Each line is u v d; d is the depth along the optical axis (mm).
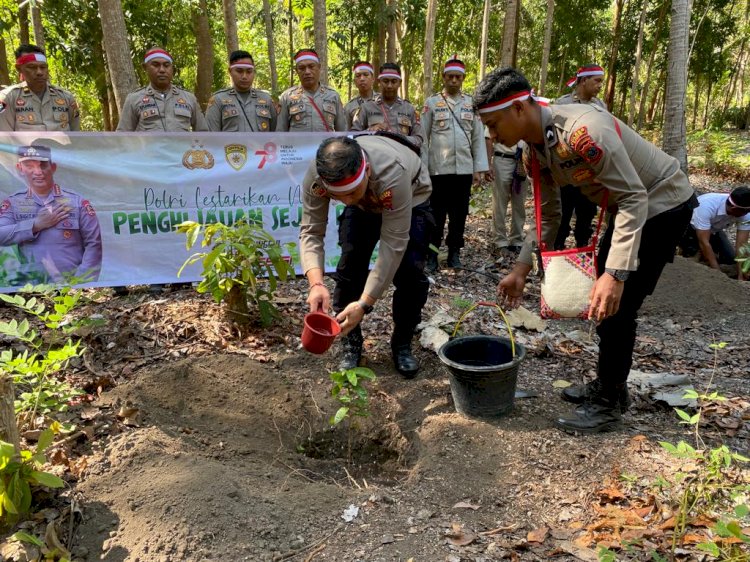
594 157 2393
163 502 2318
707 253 6027
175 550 2152
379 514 2430
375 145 2848
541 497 2564
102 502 2381
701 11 19438
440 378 3588
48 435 2268
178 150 4863
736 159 13391
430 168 5727
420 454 2941
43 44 8570
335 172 2473
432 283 5336
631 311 2826
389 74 5543
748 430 3107
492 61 19969
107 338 3836
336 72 15078
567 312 2705
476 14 17906
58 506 2363
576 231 6410
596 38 20453
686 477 2598
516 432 2980
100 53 11148
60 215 4633
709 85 23719
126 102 5023
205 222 5016
